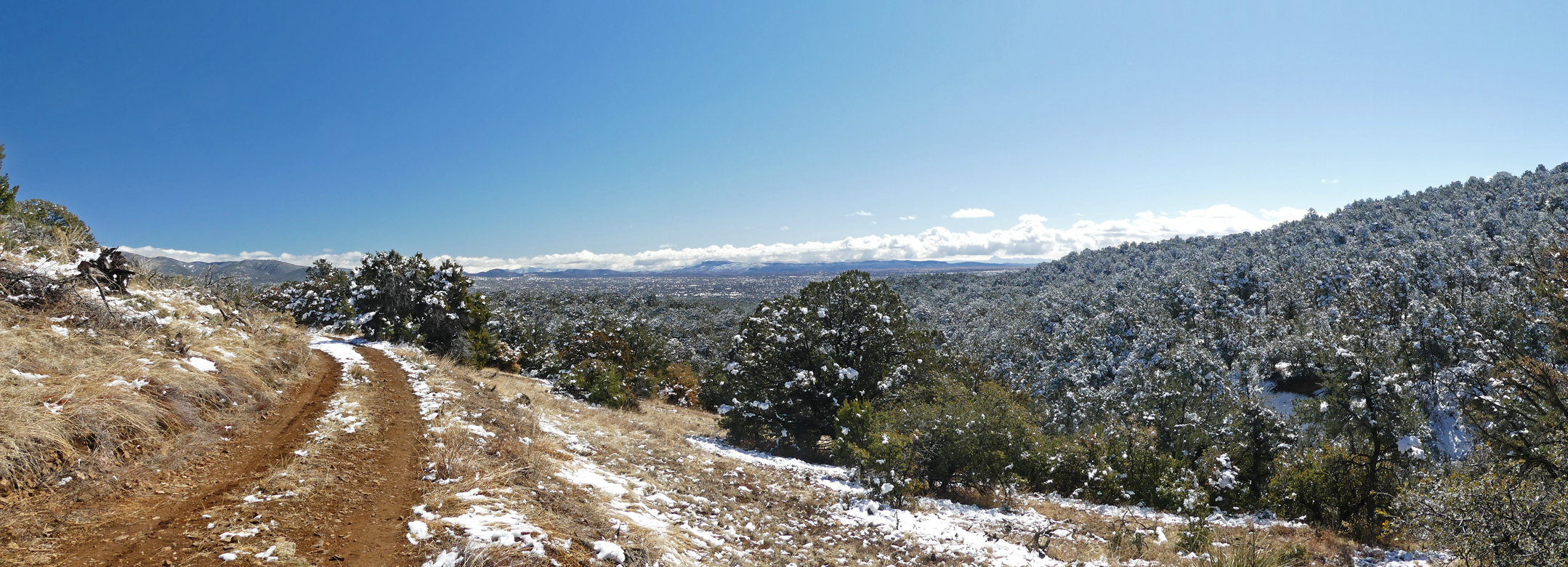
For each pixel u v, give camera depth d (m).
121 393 6.73
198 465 6.30
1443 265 87.12
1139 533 11.30
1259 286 106.75
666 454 13.90
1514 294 49.84
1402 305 75.56
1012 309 148.62
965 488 15.84
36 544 4.08
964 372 31.91
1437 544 9.53
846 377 21.30
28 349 7.25
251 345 12.73
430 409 11.11
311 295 32.06
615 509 7.17
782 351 22.39
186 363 8.99
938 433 15.32
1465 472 10.52
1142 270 193.88
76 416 5.87
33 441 5.13
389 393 12.49
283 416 9.17
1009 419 16.39
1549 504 8.02
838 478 14.73
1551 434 14.59
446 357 22.48
